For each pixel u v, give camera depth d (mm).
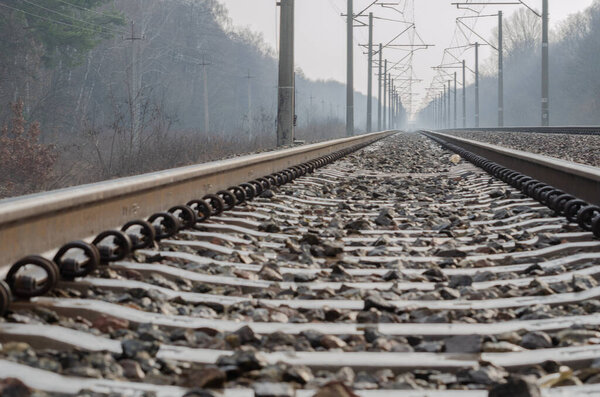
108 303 4828
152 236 6781
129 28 103438
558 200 9844
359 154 31656
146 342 3998
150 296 5246
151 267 6074
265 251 7797
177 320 4582
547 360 3807
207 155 47875
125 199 7648
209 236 8062
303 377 3592
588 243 7438
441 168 23438
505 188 14445
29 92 68062
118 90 91438
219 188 11680
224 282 5961
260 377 3586
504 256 7305
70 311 4668
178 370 3730
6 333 3988
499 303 5258
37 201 5520
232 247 7832
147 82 112688
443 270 6668
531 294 5551
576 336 4305
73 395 3221
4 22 62375
